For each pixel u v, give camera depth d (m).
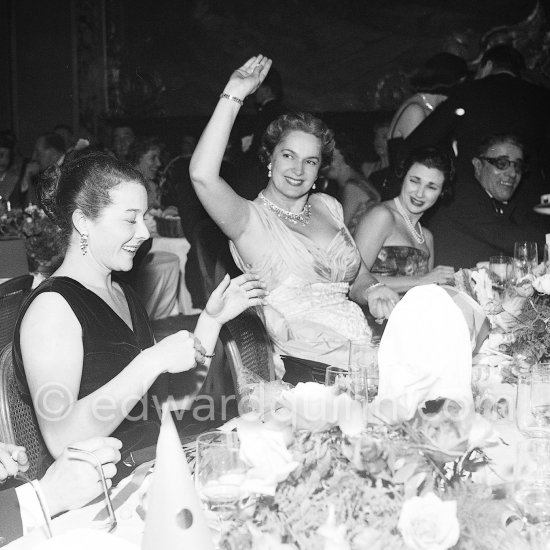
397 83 8.89
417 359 1.36
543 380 1.74
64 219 2.02
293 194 3.23
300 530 0.98
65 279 1.96
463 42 8.59
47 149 7.77
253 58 2.96
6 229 4.33
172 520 0.97
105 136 9.44
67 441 1.81
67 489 1.36
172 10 9.30
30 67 9.48
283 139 3.21
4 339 2.60
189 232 5.64
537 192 5.19
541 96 5.12
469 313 2.14
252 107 7.78
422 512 0.93
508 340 2.38
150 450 1.80
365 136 8.71
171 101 9.37
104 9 9.35
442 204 5.06
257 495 1.02
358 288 3.40
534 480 1.19
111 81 9.40
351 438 0.99
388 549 0.94
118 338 1.99
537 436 1.68
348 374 1.48
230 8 9.23
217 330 2.21
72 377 1.87
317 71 9.06
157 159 6.96
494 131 5.05
